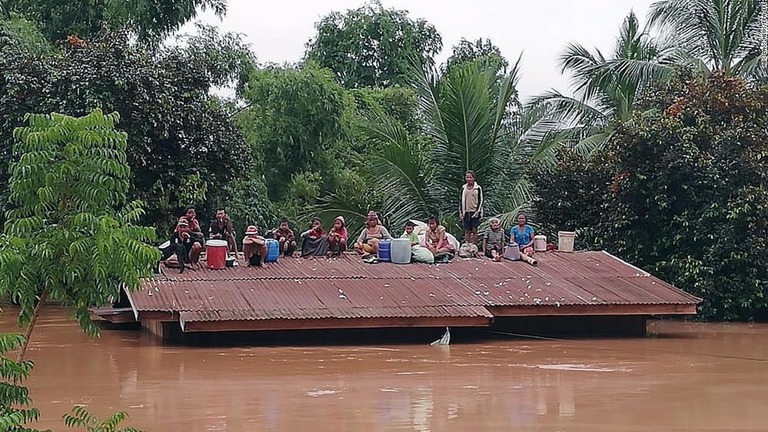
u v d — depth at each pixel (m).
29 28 24.64
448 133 25.48
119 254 6.29
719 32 25.36
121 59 21.03
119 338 16.22
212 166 22.69
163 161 21.72
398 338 16.36
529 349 15.12
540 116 26.95
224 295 15.68
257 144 29.14
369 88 38.03
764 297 20.05
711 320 20.39
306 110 29.44
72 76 20.50
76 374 12.29
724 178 20.19
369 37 42.66
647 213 21.19
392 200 26.14
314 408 9.96
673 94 22.89
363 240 19.84
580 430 8.90
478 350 14.95
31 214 6.55
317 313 15.02
